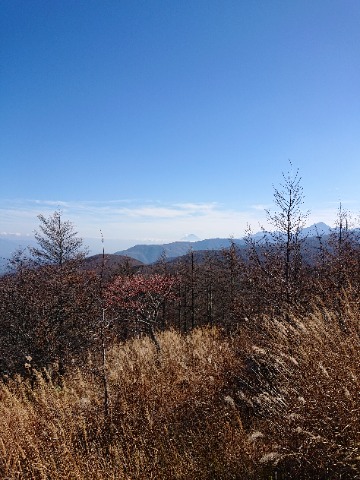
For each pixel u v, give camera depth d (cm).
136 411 556
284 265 929
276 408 434
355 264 972
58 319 1067
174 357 793
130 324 1539
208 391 580
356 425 337
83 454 462
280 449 367
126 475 399
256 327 867
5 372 1021
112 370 708
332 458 331
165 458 428
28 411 579
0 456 450
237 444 416
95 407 583
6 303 1129
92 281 1195
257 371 618
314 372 421
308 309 777
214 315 2431
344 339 458
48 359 1003
